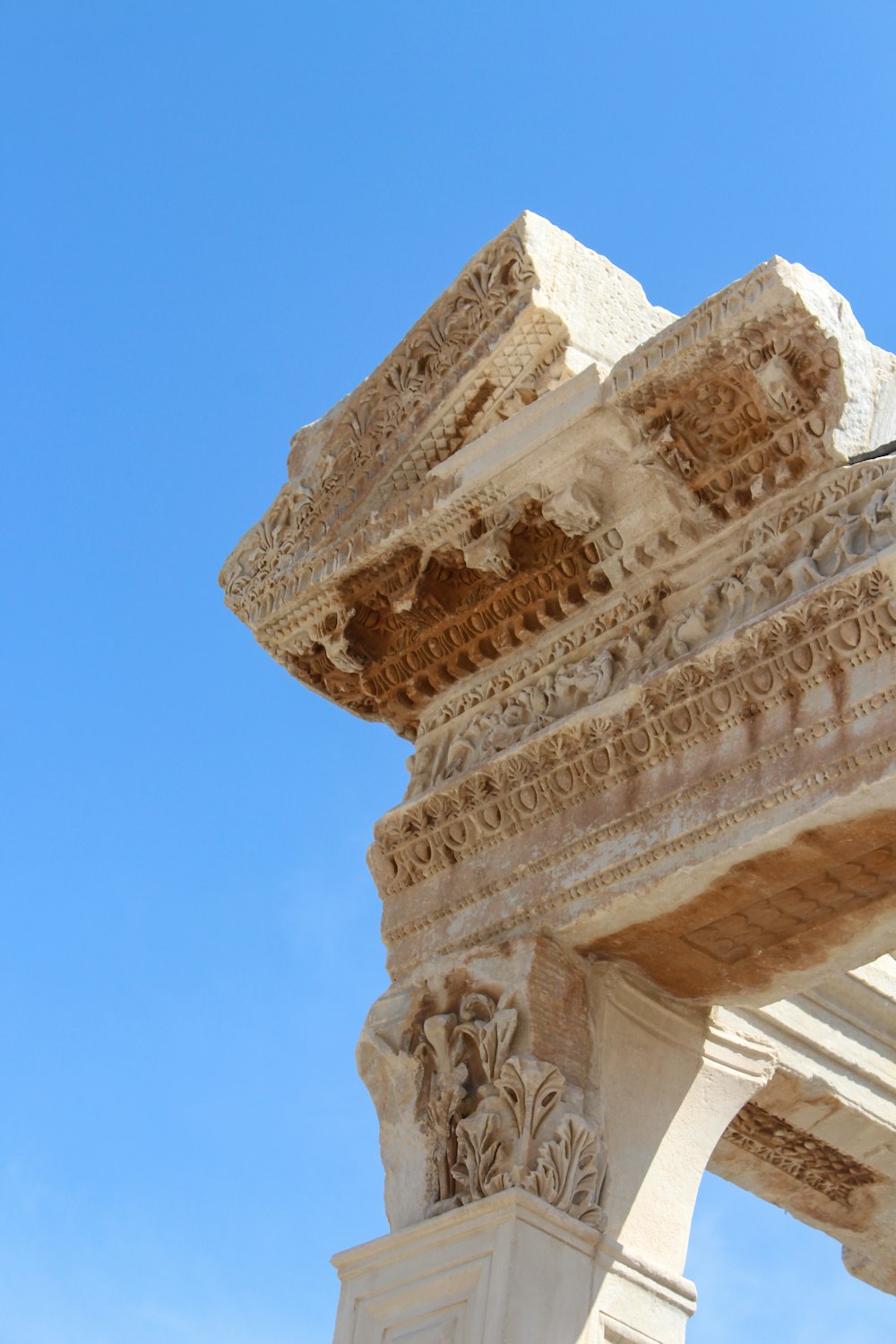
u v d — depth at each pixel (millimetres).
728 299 8383
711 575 8852
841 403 8336
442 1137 8969
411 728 10281
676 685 8594
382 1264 8898
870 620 7988
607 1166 8859
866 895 8555
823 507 8484
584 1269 8578
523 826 9281
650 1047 9242
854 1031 10797
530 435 9008
